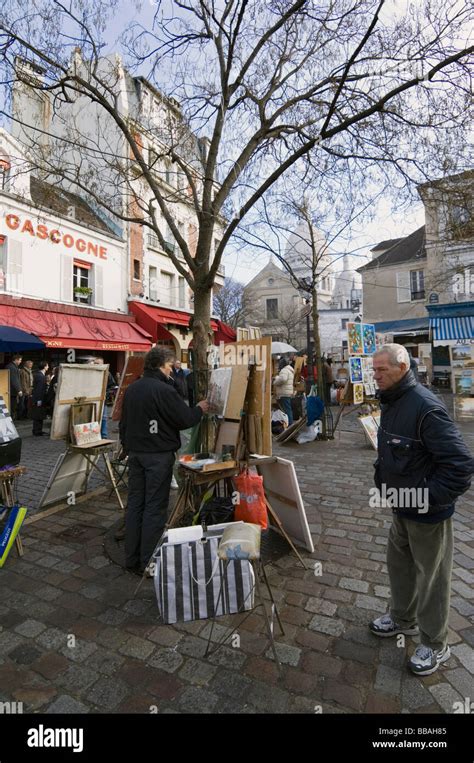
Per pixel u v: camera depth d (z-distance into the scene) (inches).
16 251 489.7
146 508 123.0
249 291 1636.3
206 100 189.3
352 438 342.3
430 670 81.4
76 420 181.6
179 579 100.9
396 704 74.9
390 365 82.2
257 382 124.8
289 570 124.0
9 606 107.8
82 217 624.1
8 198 472.4
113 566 128.7
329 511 172.7
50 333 486.6
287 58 182.5
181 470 128.3
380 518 164.4
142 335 661.9
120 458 192.4
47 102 205.8
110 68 201.6
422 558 81.0
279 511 146.2
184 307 825.5
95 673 84.0
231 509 136.1
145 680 82.0
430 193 180.9
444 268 762.8
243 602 103.6
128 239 677.9
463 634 93.8
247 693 78.1
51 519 167.5
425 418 77.1
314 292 339.3
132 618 102.3
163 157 201.2
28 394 465.1
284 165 152.9
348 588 113.8
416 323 899.4
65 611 105.5
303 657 87.4
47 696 78.2
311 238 335.9
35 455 288.7
